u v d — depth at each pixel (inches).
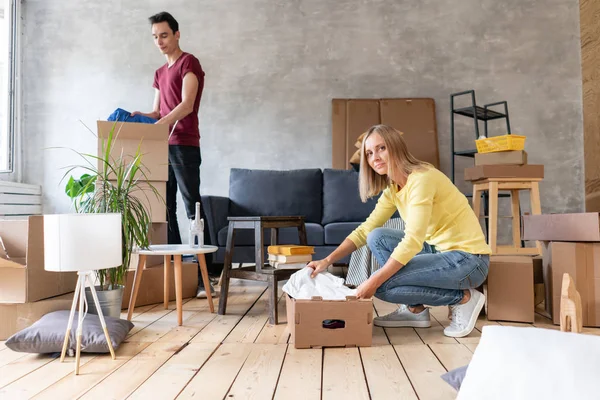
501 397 37.4
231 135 198.1
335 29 199.0
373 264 128.0
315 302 77.1
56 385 60.7
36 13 200.8
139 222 94.8
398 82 197.3
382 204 91.7
